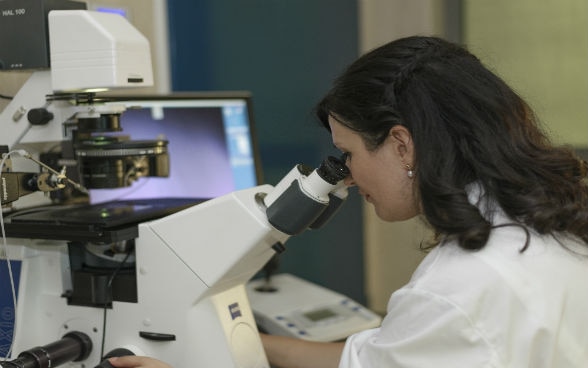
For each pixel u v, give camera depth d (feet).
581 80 8.35
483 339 3.06
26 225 4.01
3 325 4.38
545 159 3.32
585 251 3.42
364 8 8.29
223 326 3.96
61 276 4.23
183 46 7.28
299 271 8.13
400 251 8.63
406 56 3.36
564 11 8.29
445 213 3.18
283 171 7.99
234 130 6.45
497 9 8.45
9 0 4.32
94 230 3.82
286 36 7.88
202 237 3.80
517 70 8.52
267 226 3.66
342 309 6.10
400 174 3.43
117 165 4.48
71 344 4.02
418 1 8.36
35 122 4.41
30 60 4.31
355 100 3.37
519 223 3.26
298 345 4.60
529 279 3.15
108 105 4.41
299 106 8.02
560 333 3.19
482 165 3.22
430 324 3.13
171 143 6.04
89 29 4.09
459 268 3.17
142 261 3.96
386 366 3.29
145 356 3.84
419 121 3.24
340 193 3.81
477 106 3.26
